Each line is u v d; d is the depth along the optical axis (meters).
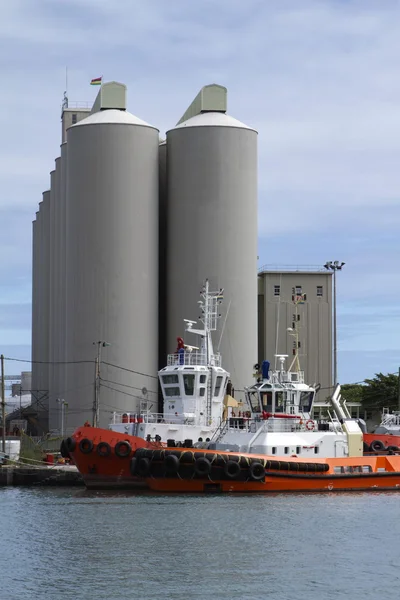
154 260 136.62
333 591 58.75
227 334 134.25
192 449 85.12
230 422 92.62
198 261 135.75
